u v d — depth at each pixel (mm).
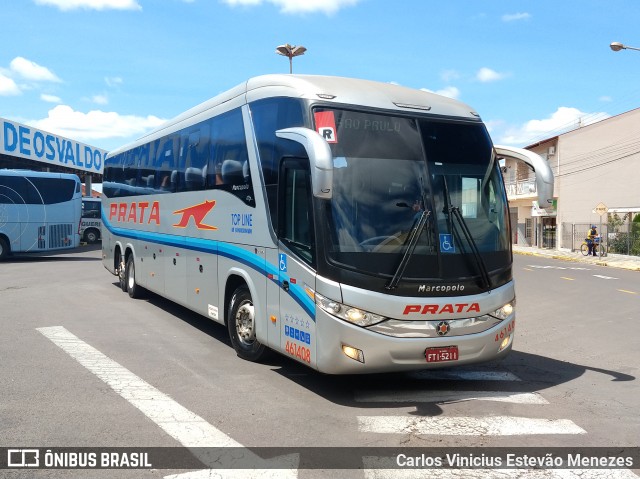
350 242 5902
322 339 5945
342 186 6035
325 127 6156
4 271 18875
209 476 4348
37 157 28188
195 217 9188
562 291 16797
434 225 6184
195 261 9195
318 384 6797
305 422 5527
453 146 6660
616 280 20750
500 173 6957
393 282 5879
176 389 6473
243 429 5309
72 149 33594
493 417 5793
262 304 7113
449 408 6059
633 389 6949
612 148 42781
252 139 7367
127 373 7062
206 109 8977
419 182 6293
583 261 32812
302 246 6266
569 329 10844
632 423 5695
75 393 6254
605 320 11875
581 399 6480
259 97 7285
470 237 6293
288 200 6566
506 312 6598
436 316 6051
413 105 6680
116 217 14398
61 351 8070
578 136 43438
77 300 12664
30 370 7117
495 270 6504
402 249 6016
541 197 6555
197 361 7707
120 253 14219
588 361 8391
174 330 9672
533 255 39219
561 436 5301
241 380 6871
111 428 5270
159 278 11016
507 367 7957
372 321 5844
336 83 6680
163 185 10789
